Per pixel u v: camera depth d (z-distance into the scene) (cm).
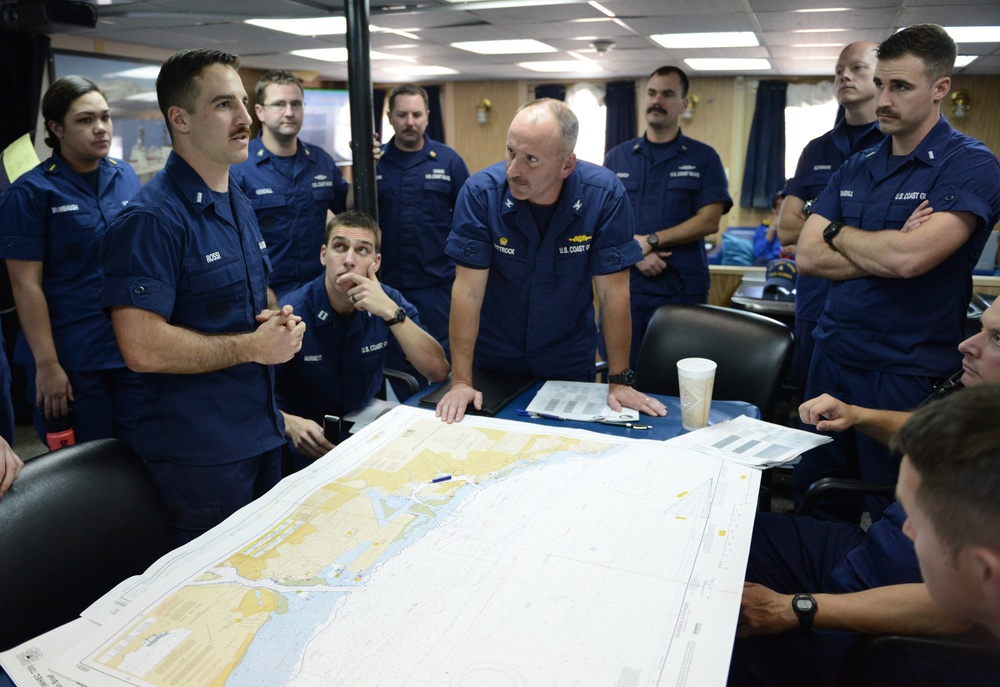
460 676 90
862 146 293
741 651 141
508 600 105
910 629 125
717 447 155
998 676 105
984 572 84
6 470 120
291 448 224
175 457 176
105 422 289
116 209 286
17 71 501
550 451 153
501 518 127
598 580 109
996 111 762
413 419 172
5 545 116
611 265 200
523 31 532
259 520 127
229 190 186
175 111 167
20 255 265
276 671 92
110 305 162
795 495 261
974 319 341
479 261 201
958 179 204
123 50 593
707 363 168
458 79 951
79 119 269
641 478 141
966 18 443
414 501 133
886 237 210
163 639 98
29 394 294
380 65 770
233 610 104
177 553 118
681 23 489
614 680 89
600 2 414
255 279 189
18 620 114
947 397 91
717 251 821
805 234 236
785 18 461
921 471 88
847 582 151
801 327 308
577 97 951
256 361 174
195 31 517
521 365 220
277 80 334
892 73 207
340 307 236
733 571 111
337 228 227
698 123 898
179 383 175
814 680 135
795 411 394
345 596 106
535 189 186
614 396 187
